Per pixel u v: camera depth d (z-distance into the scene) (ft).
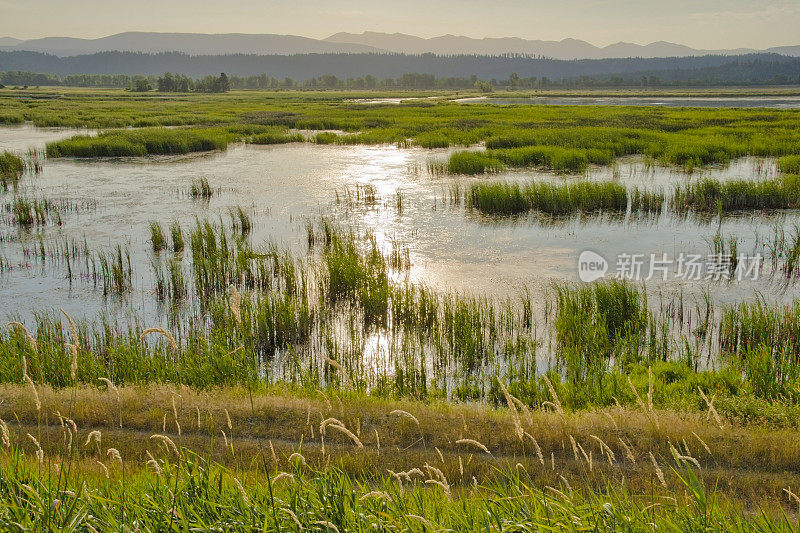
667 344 56.03
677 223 99.81
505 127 211.61
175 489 21.17
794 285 71.82
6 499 20.54
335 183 131.03
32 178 137.80
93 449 36.14
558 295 69.00
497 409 45.19
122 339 57.52
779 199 106.52
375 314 65.21
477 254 84.74
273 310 60.44
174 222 100.37
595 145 165.07
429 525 19.88
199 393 44.96
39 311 66.08
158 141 177.37
